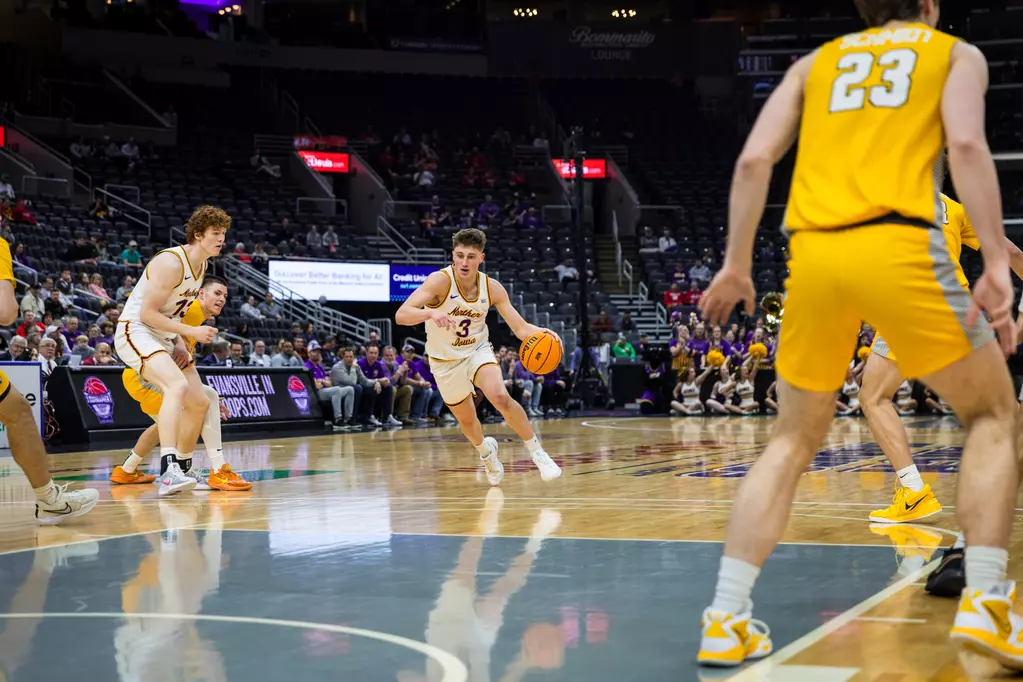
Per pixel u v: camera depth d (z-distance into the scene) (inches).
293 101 1218.0
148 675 101.2
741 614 105.1
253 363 619.5
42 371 484.1
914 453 384.5
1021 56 1168.2
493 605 131.8
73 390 511.2
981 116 102.0
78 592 141.9
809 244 105.3
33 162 941.8
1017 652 98.7
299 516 222.7
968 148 99.5
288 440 512.1
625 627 119.8
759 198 107.3
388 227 1043.9
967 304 102.9
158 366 273.3
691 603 132.2
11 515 232.1
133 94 1098.1
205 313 290.2
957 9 1216.8
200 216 274.8
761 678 98.9
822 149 107.3
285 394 614.9
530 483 292.4
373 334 695.7
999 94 1152.2
